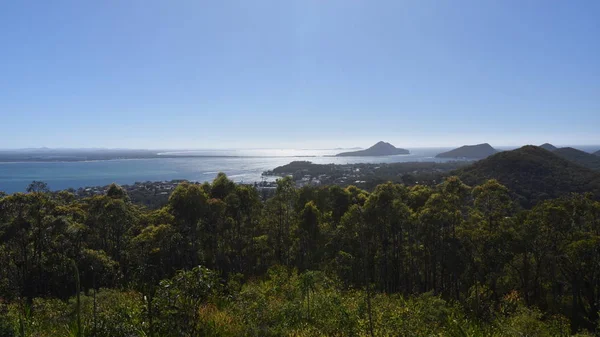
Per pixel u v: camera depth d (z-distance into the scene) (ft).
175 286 19.51
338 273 70.90
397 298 46.52
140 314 21.24
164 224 74.59
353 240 74.54
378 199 74.49
